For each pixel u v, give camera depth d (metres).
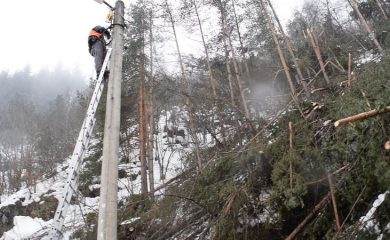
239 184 6.92
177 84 15.33
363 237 4.62
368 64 8.11
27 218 14.70
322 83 10.98
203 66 18.86
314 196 6.06
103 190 3.84
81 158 4.65
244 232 6.26
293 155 6.11
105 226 3.64
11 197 17.20
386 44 13.26
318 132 6.75
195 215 7.41
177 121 21.42
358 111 5.81
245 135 10.60
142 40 18.70
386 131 5.31
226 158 7.68
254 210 6.33
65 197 4.22
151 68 17.83
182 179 9.89
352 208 5.12
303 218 6.03
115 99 4.45
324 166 6.06
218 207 6.95
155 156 19.86
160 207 7.93
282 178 6.05
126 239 7.90
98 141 19.77
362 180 5.43
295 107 8.48
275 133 8.22
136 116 18.75
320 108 7.51
